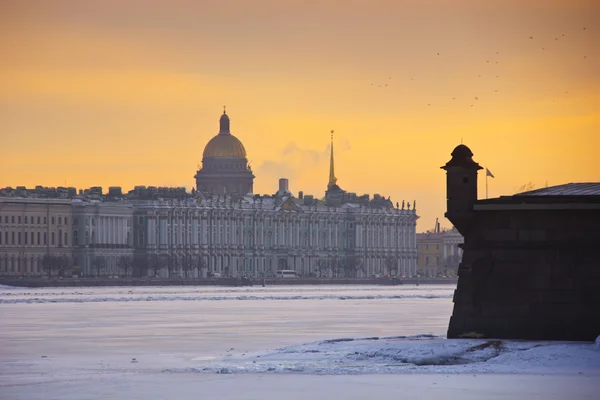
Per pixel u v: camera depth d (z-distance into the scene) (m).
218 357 159.75
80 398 119.94
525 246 147.25
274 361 146.88
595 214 145.50
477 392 121.56
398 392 121.50
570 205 145.62
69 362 155.62
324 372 135.12
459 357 140.88
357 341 163.00
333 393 121.12
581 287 145.88
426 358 141.50
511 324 147.62
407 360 141.88
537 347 141.25
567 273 146.25
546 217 146.75
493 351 141.50
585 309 145.75
